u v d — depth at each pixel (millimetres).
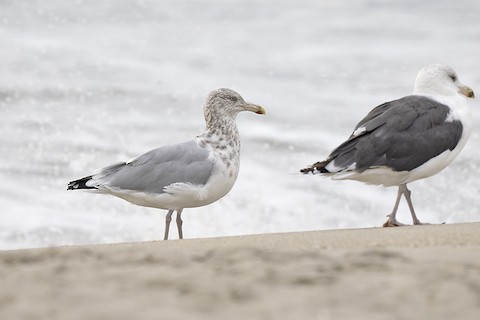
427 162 11648
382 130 11539
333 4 35469
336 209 15883
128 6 34531
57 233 14656
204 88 24031
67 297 5910
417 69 26047
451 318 5520
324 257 7152
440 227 9867
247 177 17328
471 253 7512
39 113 21438
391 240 8820
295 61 27156
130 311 5570
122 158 18547
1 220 15094
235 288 6094
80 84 23844
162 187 11680
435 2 35375
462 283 6223
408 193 11914
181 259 7094
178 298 5863
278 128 20484
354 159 11469
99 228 14992
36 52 27000
